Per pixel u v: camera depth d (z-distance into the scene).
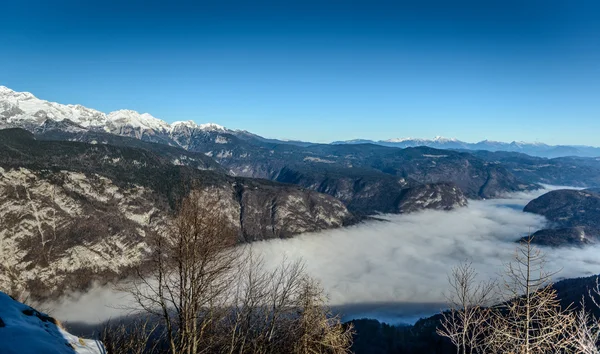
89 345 10.38
